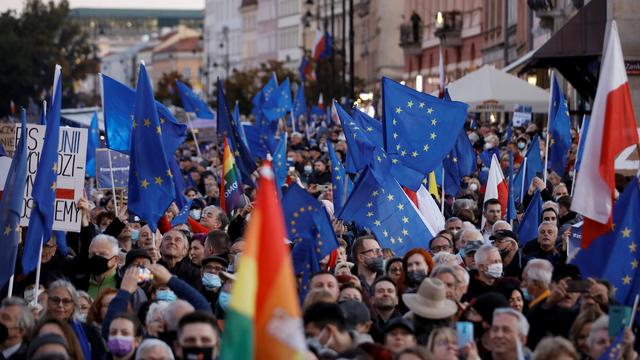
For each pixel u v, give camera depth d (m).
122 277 14.07
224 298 12.94
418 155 18.45
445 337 10.74
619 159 17.91
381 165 17.12
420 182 18.42
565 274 13.41
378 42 102.19
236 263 14.45
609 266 12.96
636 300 12.23
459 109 18.38
